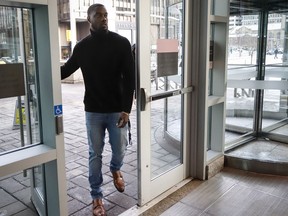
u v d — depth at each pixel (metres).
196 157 3.04
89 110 2.40
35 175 2.19
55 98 1.62
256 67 3.88
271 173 3.18
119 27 10.27
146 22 2.30
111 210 2.54
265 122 4.15
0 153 1.59
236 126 4.00
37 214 2.23
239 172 3.23
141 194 2.52
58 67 1.61
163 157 2.88
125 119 2.33
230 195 2.74
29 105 1.79
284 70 3.82
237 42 3.61
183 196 2.72
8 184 2.65
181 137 2.97
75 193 2.82
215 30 3.14
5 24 1.62
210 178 3.09
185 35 2.77
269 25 3.76
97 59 2.28
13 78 1.50
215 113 3.31
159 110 2.82
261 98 3.94
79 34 12.09
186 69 2.84
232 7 3.46
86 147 4.07
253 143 3.87
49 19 1.53
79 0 11.21
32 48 1.68
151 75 2.46
